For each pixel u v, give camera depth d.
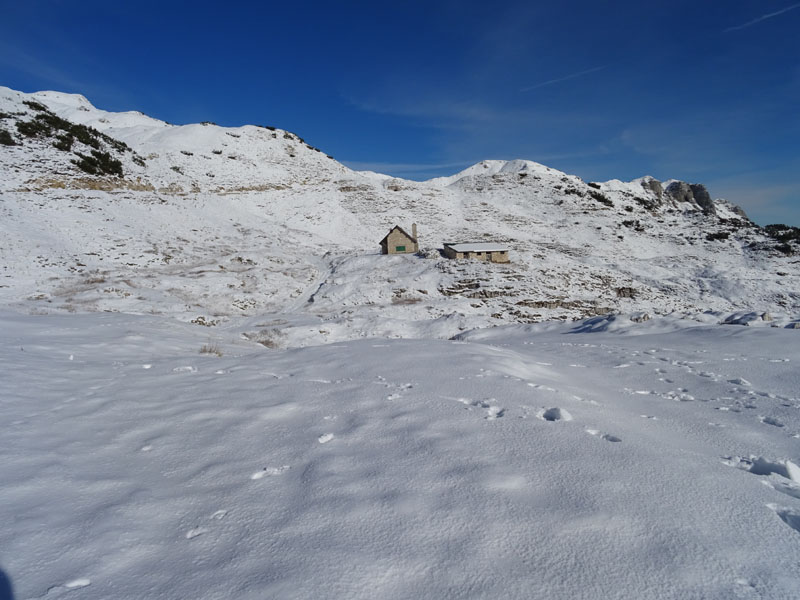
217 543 2.77
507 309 33.50
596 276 44.28
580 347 11.58
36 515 3.10
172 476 3.74
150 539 2.84
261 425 4.90
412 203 82.94
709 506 3.05
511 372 7.18
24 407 5.62
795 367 7.81
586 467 3.61
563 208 88.06
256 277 37.47
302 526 2.88
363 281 39.31
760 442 4.59
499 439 4.23
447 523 2.85
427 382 6.49
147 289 29.98
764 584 2.31
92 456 4.18
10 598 2.28
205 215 54.59
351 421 4.89
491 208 85.88
